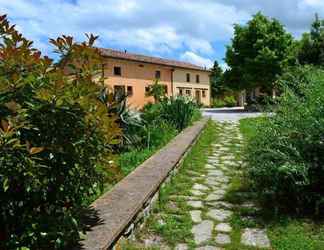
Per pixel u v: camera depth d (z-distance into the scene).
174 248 3.82
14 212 2.81
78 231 3.02
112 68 33.84
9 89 2.56
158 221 4.54
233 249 3.78
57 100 2.71
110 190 4.70
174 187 5.96
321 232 4.07
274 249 3.76
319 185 4.68
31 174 2.47
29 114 2.65
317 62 23.78
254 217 4.63
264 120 5.62
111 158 3.27
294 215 4.57
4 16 2.97
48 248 2.80
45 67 2.83
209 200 5.37
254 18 31.62
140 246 3.81
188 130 11.82
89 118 2.93
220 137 12.32
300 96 5.58
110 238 3.22
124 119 8.59
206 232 4.23
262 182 5.09
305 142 4.73
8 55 2.66
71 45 3.18
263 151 5.07
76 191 3.18
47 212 2.98
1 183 2.48
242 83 31.84
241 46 31.62
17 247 2.68
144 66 37.75
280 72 29.55
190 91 45.56
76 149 2.94
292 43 31.08
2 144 2.29
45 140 2.78
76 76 3.10
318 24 24.23
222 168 7.50
